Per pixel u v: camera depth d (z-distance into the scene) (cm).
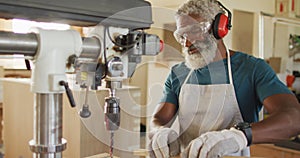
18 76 181
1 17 57
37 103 58
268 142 97
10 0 53
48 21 60
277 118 100
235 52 134
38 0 55
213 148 84
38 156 59
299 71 345
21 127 155
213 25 97
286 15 336
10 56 58
